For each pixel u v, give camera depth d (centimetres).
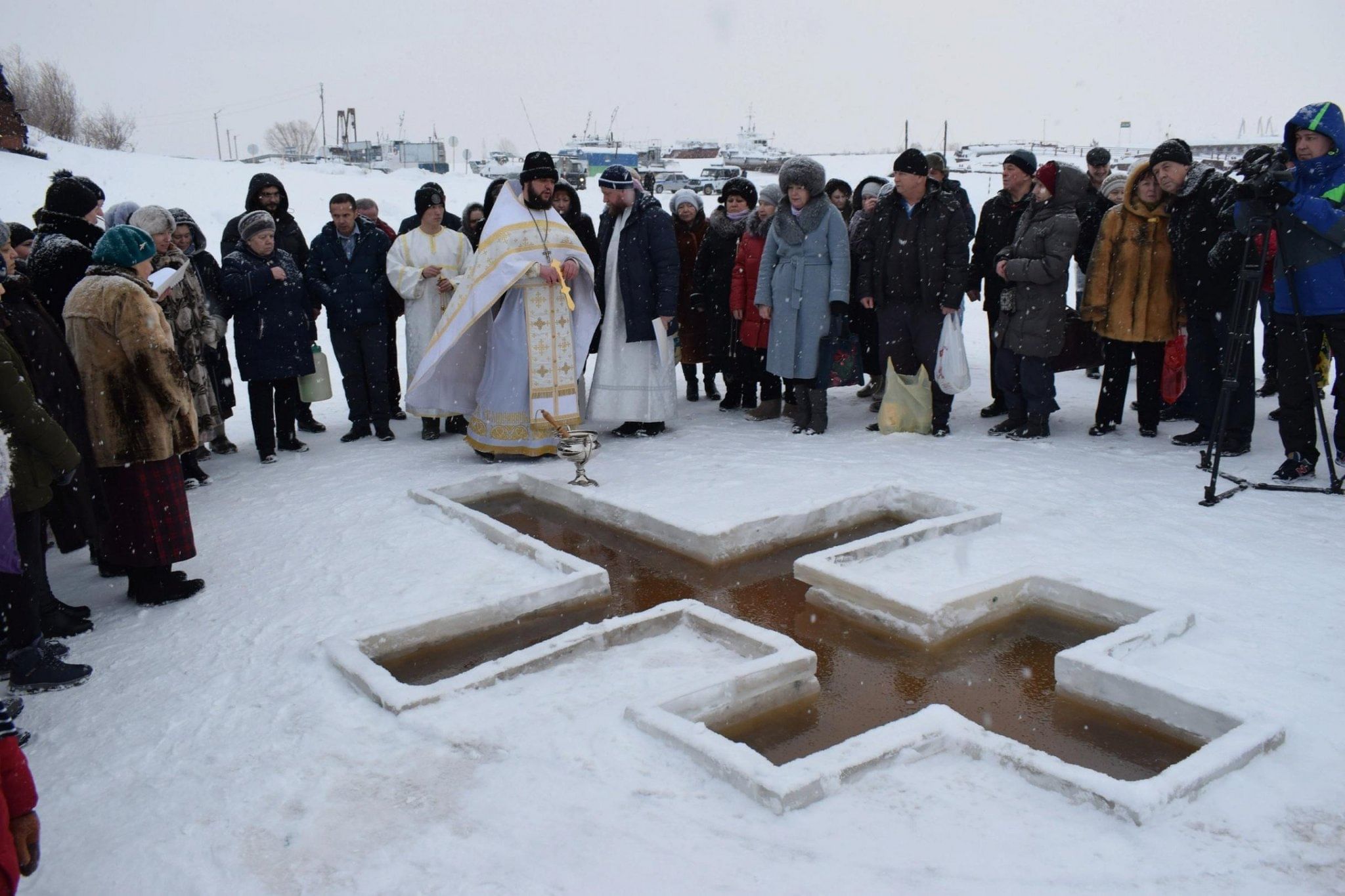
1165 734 311
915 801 266
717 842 250
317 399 738
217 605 435
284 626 405
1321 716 297
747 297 754
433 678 373
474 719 319
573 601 430
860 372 709
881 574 433
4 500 326
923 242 652
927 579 425
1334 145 486
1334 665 329
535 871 242
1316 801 257
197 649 390
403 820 267
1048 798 265
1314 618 366
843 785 272
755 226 741
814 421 700
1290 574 408
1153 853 239
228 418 797
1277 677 323
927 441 666
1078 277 882
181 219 656
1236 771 271
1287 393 524
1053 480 559
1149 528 473
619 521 530
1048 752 307
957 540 470
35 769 308
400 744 306
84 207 508
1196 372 595
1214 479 500
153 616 429
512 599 413
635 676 351
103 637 411
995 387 740
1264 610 374
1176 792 257
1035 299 636
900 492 541
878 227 674
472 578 445
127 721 335
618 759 290
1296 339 512
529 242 638
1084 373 902
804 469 597
